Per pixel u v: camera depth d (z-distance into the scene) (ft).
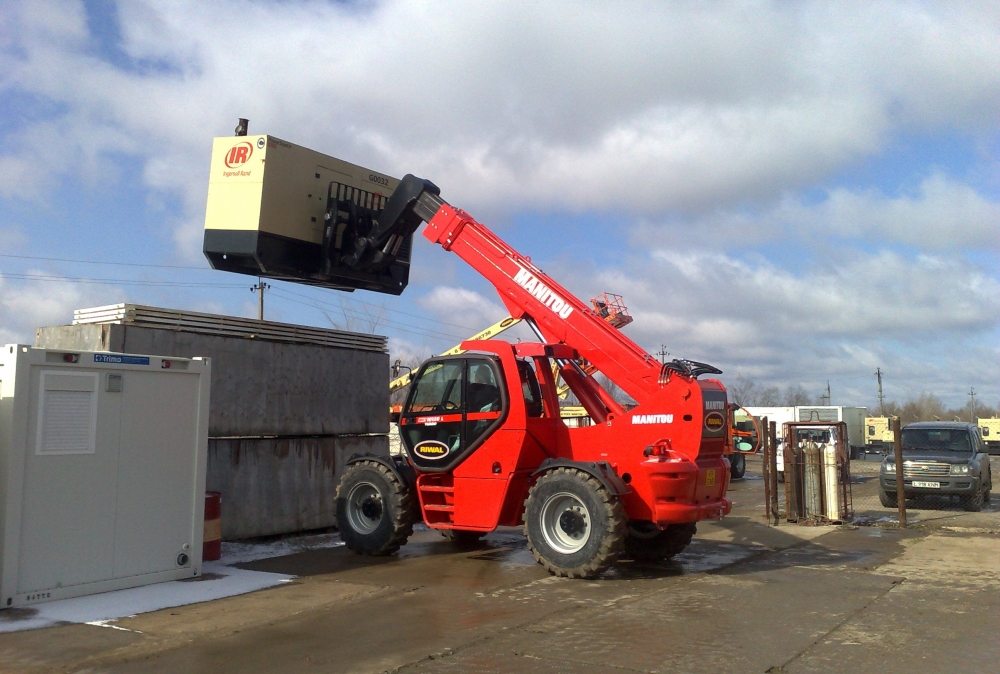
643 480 26.91
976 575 26.86
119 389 24.39
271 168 32.42
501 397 28.96
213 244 32.60
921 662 17.01
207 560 29.45
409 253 38.68
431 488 30.27
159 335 30.81
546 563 26.43
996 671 16.39
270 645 18.54
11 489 21.58
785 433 43.52
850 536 36.60
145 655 17.81
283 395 35.29
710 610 21.80
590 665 16.92
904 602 22.71
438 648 18.21
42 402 22.39
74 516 23.08
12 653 17.87
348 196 35.63
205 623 20.48
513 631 19.62
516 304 31.42
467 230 32.68
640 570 28.19
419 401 31.04
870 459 134.00
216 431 32.35
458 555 31.60
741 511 48.01
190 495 26.50
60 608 21.84
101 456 23.84
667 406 27.53
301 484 35.63
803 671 16.46
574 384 30.17
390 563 29.71
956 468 47.50
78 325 30.37
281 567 28.73
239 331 33.96
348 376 38.70
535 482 27.89
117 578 24.23
